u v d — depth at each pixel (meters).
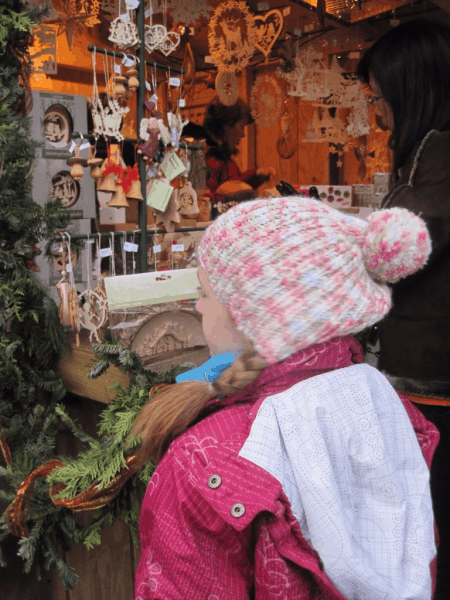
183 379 0.82
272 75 2.95
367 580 0.53
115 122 1.29
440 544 1.11
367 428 0.59
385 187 2.51
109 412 1.03
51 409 1.30
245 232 0.58
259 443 0.56
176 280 1.23
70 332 1.36
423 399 1.06
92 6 2.28
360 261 0.60
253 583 0.59
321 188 2.38
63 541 1.25
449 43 1.04
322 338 0.58
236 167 2.56
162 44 1.38
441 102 1.05
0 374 1.24
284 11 2.33
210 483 0.54
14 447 1.28
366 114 2.69
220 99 2.43
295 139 3.31
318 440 0.56
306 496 0.55
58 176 1.36
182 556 0.55
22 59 1.26
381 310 0.59
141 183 1.35
